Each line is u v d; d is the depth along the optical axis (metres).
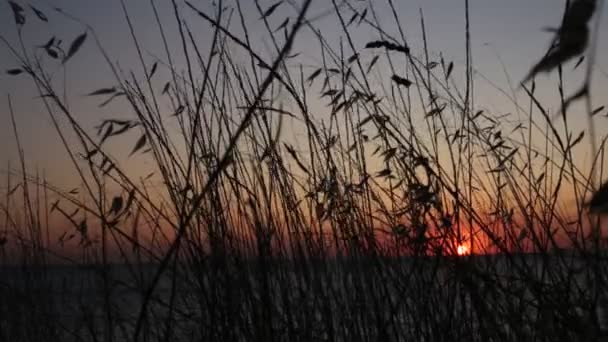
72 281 2.37
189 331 2.32
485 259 2.23
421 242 2.22
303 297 2.48
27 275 2.62
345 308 2.50
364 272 2.43
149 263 2.00
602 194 0.51
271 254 2.42
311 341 2.42
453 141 2.48
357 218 2.52
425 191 2.19
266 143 2.36
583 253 1.83
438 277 2.34
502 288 2.04
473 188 2.55
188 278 2.20
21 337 2.57
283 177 2.55
